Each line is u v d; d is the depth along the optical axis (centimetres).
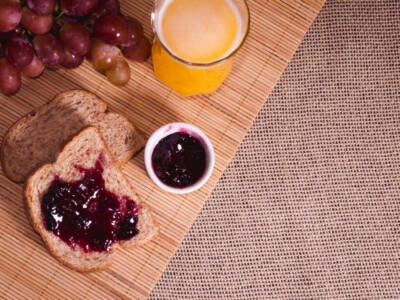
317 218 79
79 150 67
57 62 63
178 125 65
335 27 79
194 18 63
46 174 67
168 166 66
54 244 67
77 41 62
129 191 68
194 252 78
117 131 69
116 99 70
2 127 69
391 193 80
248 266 79
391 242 80
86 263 68
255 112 71
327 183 79
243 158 78
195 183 66
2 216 68
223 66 64
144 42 67
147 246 69
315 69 79
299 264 79
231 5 63
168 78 67
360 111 79
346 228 80
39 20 61
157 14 63
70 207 66
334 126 79
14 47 61
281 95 79
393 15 79
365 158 80
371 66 79
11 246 68
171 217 70
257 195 78
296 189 79
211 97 71
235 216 78
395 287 80
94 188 67
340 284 80
